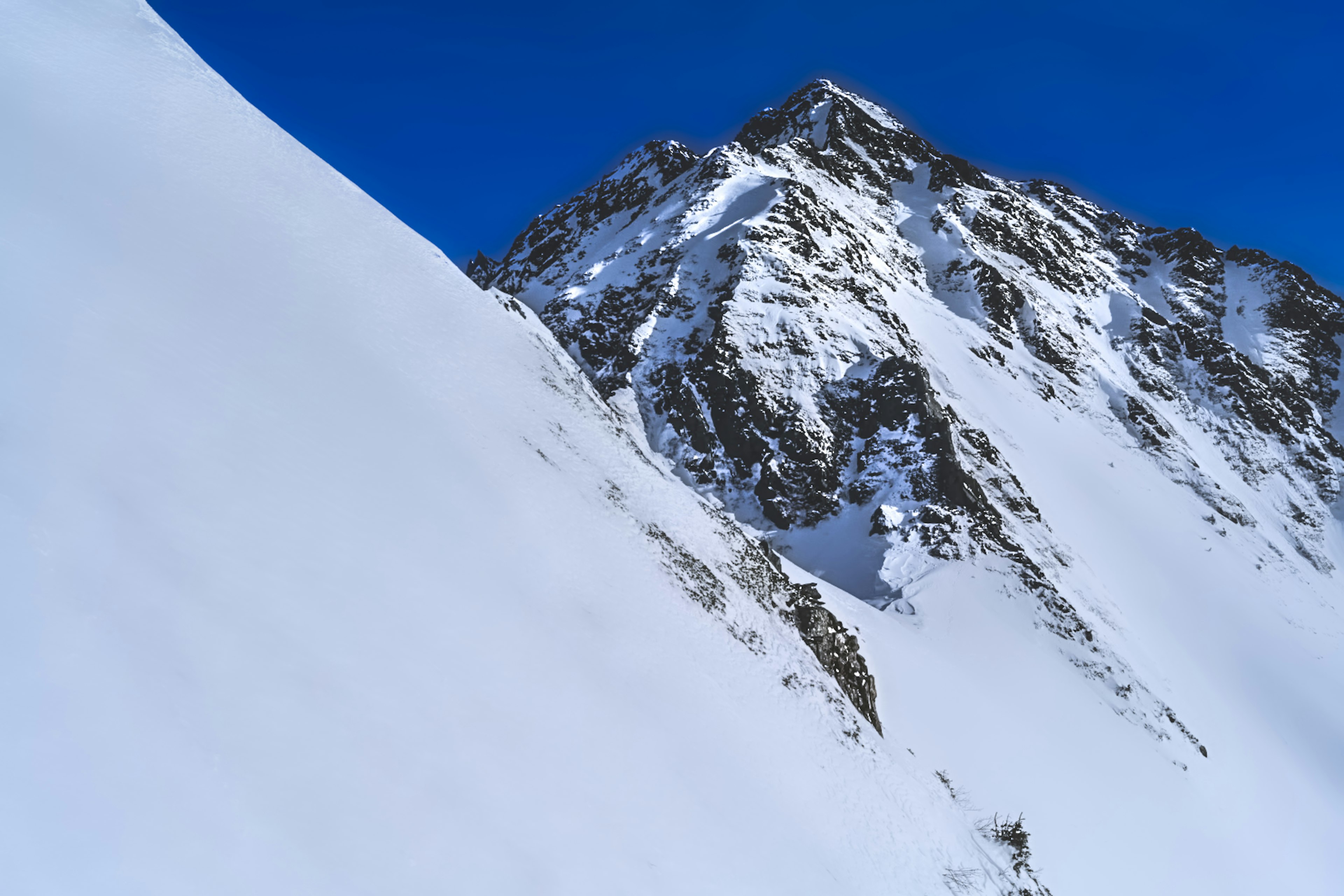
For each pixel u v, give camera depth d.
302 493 11.82
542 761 10.83
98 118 19.50
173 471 9.73
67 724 6.03
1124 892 28.81
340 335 20.11
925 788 25.88
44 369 9.57
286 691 8.09
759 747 18.58
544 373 36.94
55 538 7.35
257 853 6.39
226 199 22.00
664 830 11.82
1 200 12.99
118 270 13.67
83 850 5.38
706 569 29.20
